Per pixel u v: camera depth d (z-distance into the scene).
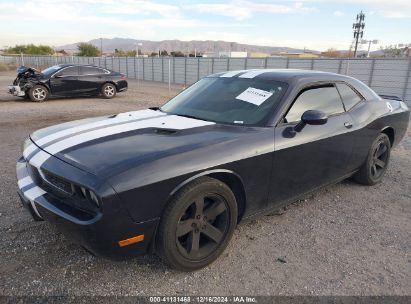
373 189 4.54
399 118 4.82
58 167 2.44
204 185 2.56
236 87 3.63
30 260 2.76
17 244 2.98
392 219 3.70
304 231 3.38
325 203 4.06
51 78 13.77
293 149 3.16
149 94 18.39
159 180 2.34
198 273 2.68
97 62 46.84
